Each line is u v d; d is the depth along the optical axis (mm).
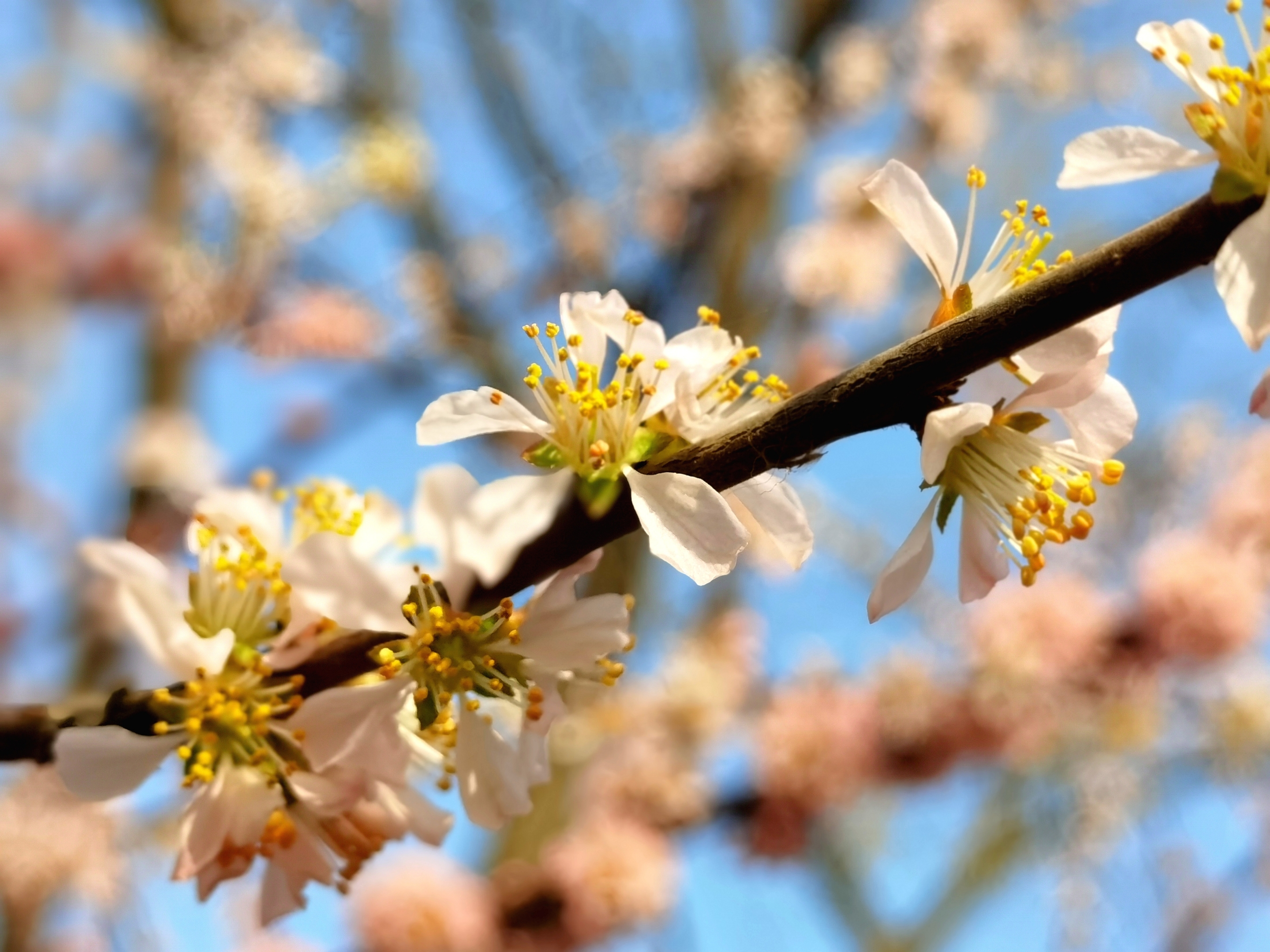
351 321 702
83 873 487
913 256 797
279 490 290
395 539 290
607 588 660
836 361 623
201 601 276
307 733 264
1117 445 267
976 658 521
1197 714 619
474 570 267
